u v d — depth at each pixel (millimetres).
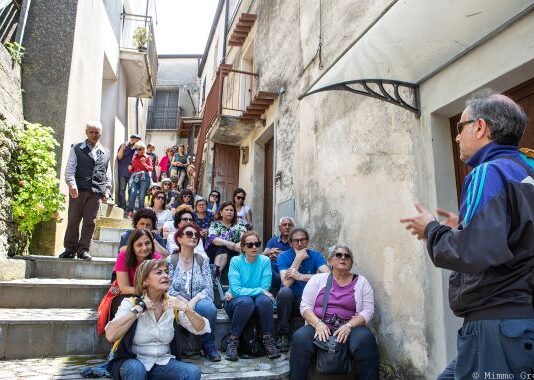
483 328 1456
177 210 4949
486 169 1493
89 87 6727
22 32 5480
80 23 6105
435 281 2971
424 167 3172
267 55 7414
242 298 3859
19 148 4883
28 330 3459
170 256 3895
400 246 3379
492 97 1665
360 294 3570
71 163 4797
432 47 2855
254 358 3771
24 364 3260
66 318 3609
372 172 3846
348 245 4172
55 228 5234
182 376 2699
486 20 2504
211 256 5195
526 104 2607
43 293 4113
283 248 4984
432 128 3129
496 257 1354
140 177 7871
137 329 2789
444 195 3047
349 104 4332
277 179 6273
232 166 8914
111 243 5938
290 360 3414
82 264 4777
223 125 7652
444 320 2863
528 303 1418
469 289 1509
